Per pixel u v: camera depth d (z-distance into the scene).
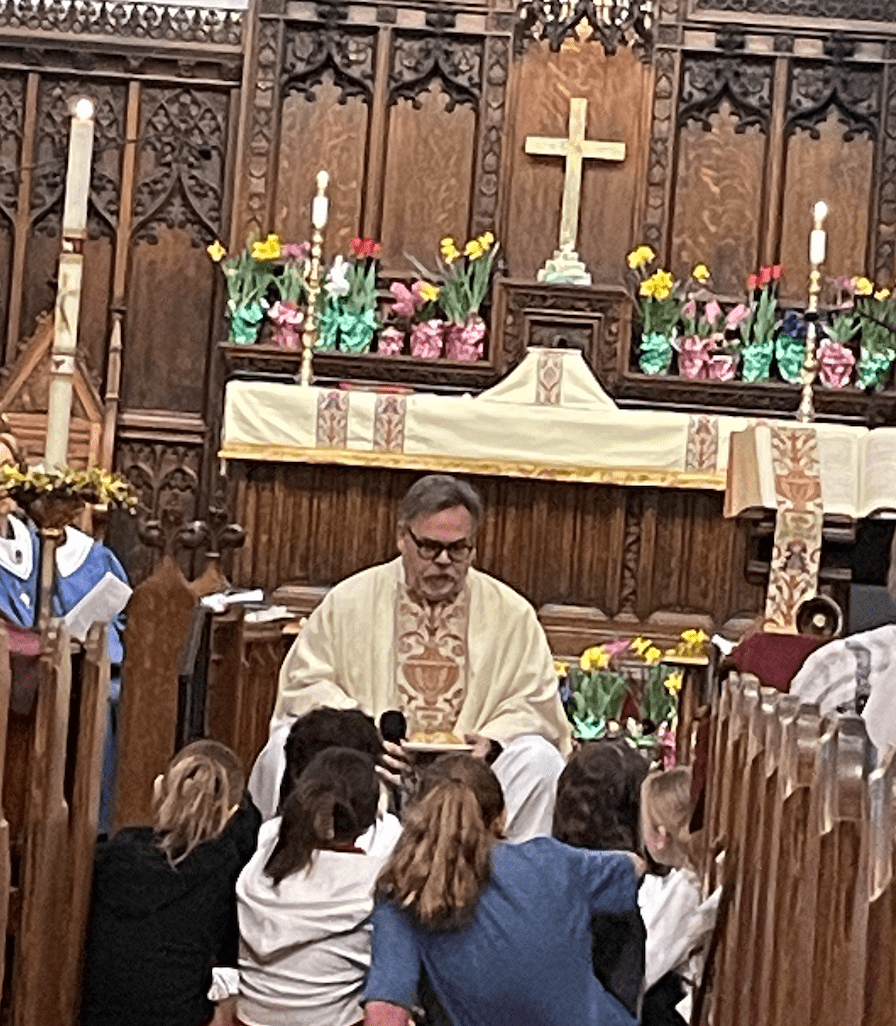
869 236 13.55
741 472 8.68
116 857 5.28
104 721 5.43
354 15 13.51
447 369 12.62
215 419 13.42
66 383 6.65
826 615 7.20
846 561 8.78
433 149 13.55
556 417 10.58
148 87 13.60
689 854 5.67
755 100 13.58
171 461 13.41
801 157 13.59
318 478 10.57
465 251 13.20
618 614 10.76
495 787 4.64
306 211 13.50
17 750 5.13
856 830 3.21
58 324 6.65
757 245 13.55
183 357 13.52
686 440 10.62
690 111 13.57
